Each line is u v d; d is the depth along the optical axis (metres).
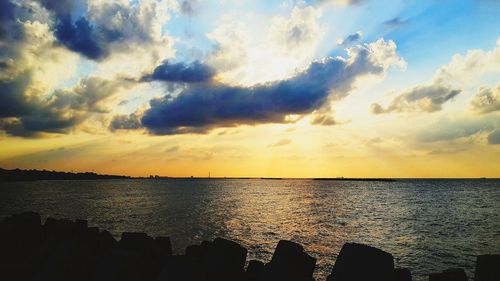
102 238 12.05
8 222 13.84
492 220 47.28
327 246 27.62
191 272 6.41
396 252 26.12
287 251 7.55
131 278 7.07
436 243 29.88
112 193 114.69
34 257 10.60
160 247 11.12
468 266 21.70
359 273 5.59
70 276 8.06
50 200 79.75
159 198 90.38
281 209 62.47
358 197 101.25
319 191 143.38
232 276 8.01
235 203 76.00
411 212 58.47
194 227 38.00
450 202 81.00
